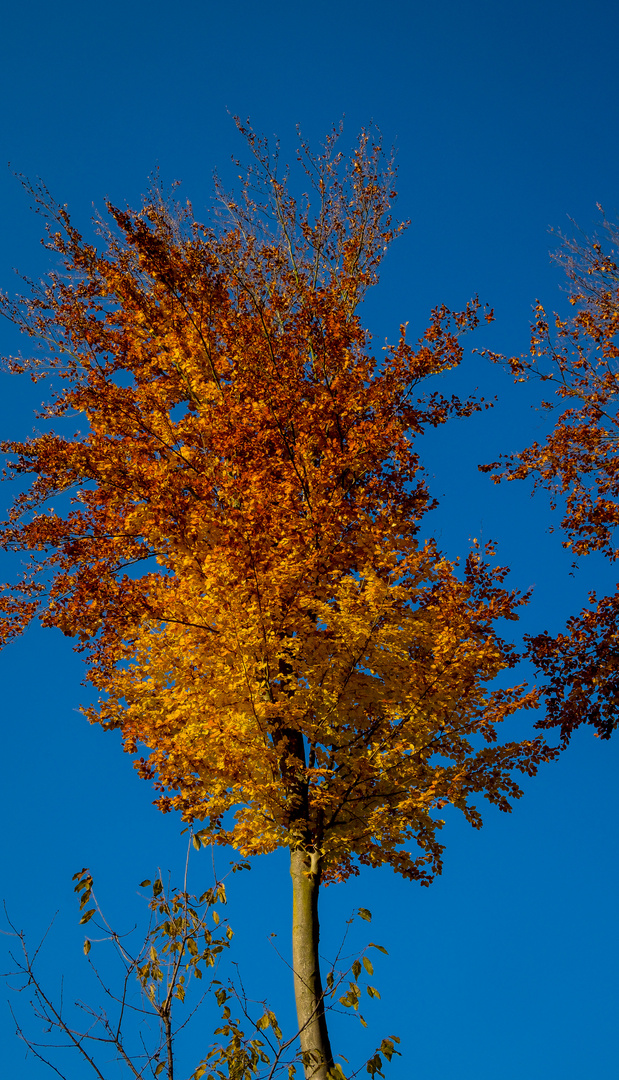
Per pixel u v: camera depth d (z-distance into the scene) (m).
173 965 4.80
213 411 8.66
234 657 6.75
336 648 6.99
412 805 6.75
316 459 8.74
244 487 7.55
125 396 8.91
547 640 8.76
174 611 7.34
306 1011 6.48
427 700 6.88
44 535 8.05
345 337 8.77
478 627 7.01
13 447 8.35
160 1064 4.48
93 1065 4.41
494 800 7.32
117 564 8.28
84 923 4.86
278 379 8.71
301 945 6.88
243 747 6.54
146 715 7.37
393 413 8.62
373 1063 4.91
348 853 7.58
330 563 7.47
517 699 7.07
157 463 8.29
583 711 8.61
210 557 6.86
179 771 6.93
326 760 7.22
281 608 6.97
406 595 7.11
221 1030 4.86
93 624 7.56
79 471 8.31
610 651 8.57
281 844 6.75
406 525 7.92
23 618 8.14
